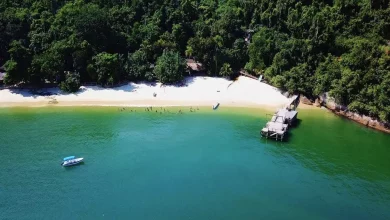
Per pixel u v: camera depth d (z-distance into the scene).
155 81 118.31
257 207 66.88
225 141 88.88
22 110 100.25
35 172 74.81
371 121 98.81
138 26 127.69
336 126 98.88
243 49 126.25
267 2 128.25
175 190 70.75
